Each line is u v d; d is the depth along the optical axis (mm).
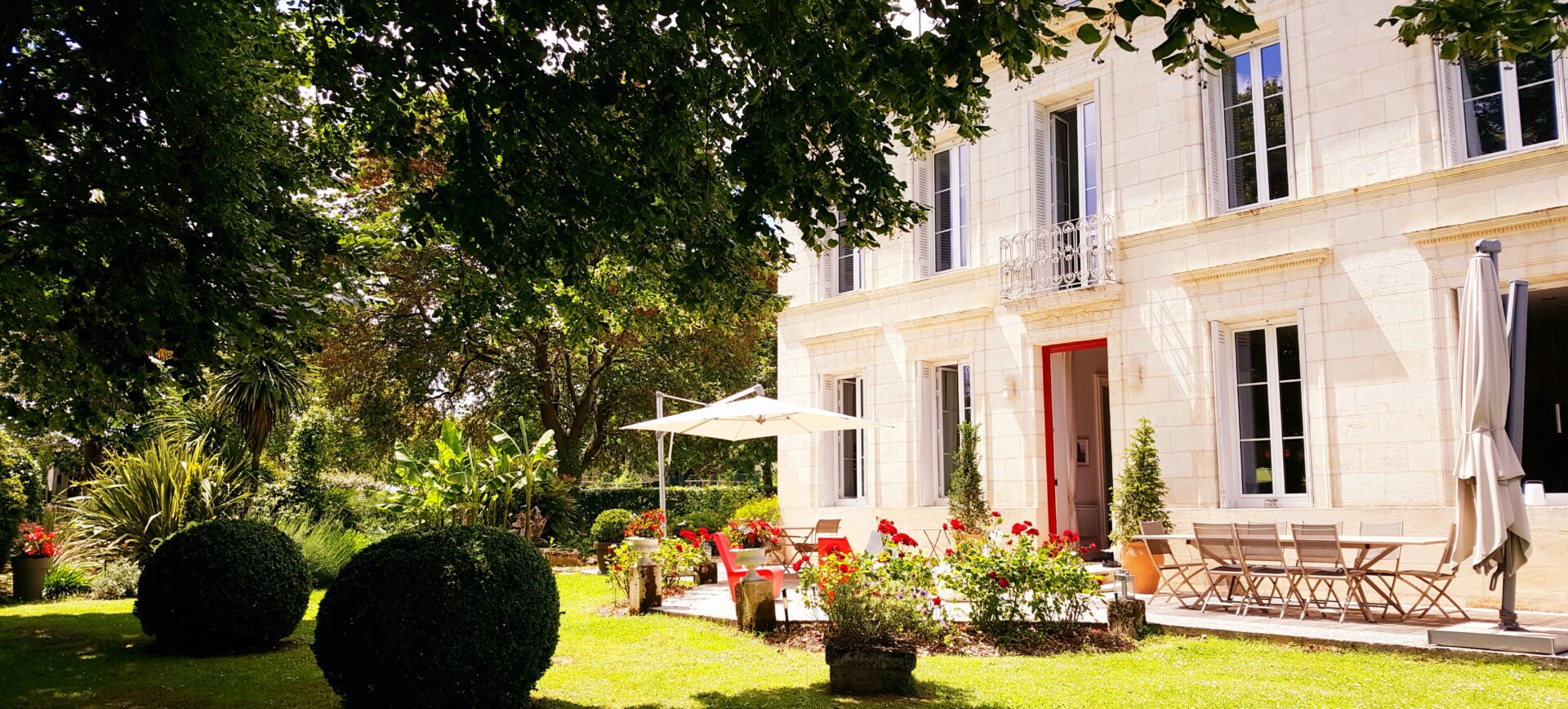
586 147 6348
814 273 16422
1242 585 10070
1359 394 10258
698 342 24953
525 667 5965
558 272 8211
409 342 22859
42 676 7332
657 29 6750
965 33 4949
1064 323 12875
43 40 6480
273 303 6949
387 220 9508
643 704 6355
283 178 7961
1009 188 13742
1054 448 13242
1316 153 10781
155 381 7320
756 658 7941
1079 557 8602
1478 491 7609
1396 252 10086
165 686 6965
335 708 6285
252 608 8203
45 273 6934
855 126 5574
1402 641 7445
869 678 6523
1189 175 11758
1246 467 11297
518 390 24047
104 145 6621
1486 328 7707
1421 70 10047
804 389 16406
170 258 6637
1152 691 6387
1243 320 11289
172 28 6195
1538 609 8961
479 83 5789
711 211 7113
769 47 5367
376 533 18016
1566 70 9211
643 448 27156
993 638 8359
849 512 15250
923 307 14695
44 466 21156
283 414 17281
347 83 6875
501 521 18469
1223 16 4367
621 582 11383
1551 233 9094
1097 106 12797
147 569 8320
